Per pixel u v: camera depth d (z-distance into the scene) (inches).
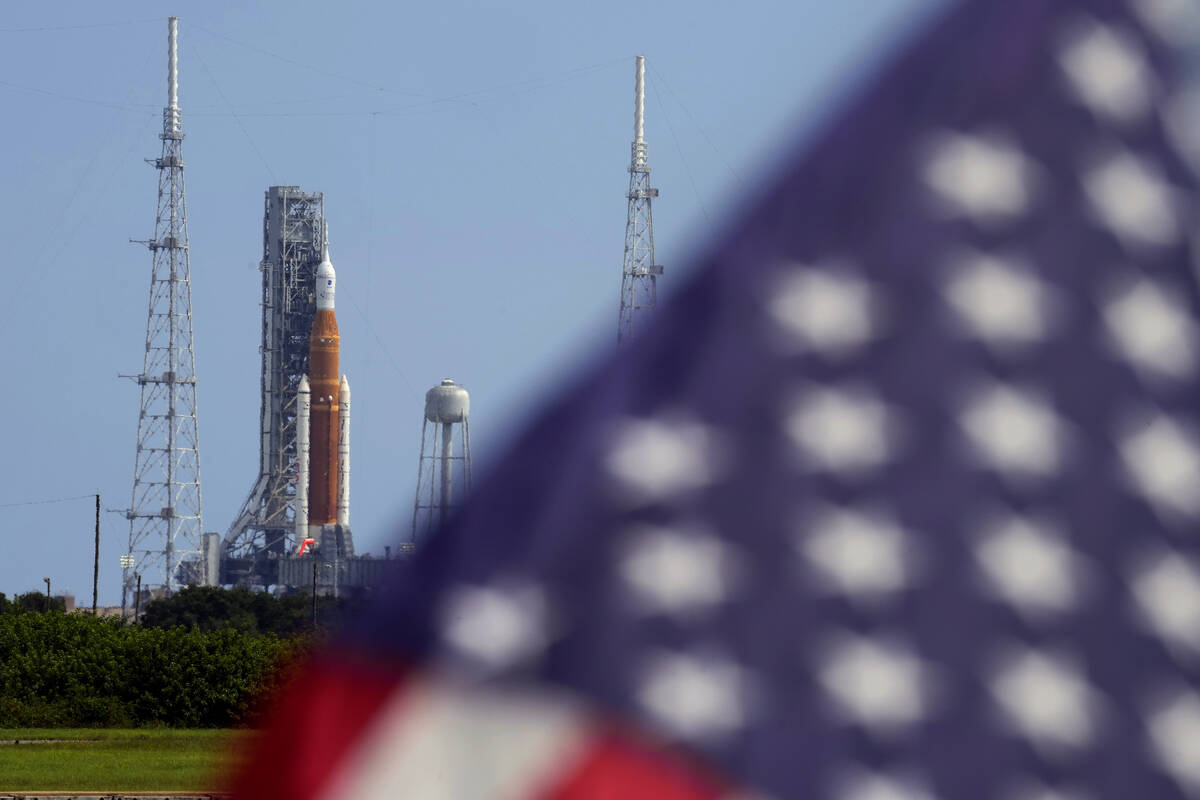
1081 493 853.8
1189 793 818.8
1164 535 851.4
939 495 845.8
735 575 835.4
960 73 883.4
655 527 835.4
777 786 807.7
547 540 838.5
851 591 834.8
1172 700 831.1
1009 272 869.8
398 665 840.9
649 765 811.4
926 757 818.2
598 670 823.1
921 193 869.2
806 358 857.5
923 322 860.0
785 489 840.9
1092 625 839.1
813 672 824.3
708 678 822.5
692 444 847.1
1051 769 820.6
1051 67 882.1
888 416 855.1
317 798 834.8
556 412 852.6
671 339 858.8
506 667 827.4
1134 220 883.4
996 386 863.7
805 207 870.4
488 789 816.9
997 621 837.2
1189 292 872.9
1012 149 877.8
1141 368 866.8
